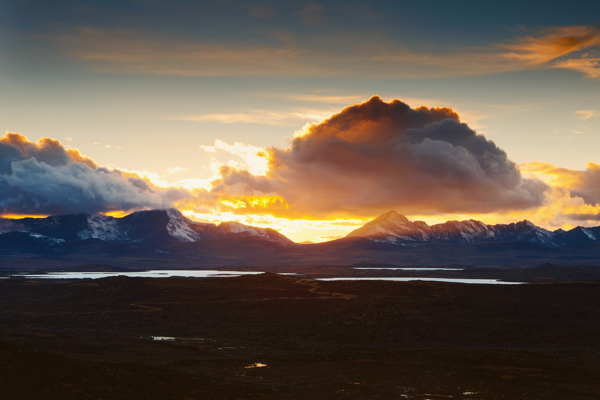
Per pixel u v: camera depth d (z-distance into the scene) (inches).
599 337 4111.7
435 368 2650.1
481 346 3996.1
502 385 2285.9
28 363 1763.0
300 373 2566.4
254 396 2018.9
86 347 3348.9
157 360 2962.6
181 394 1893.5
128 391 1796.3
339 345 4109.3
